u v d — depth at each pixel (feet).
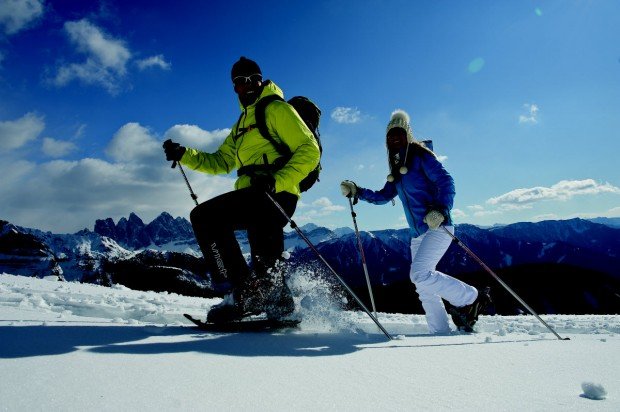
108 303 13.08
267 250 10.02
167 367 5.21
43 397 3.81
